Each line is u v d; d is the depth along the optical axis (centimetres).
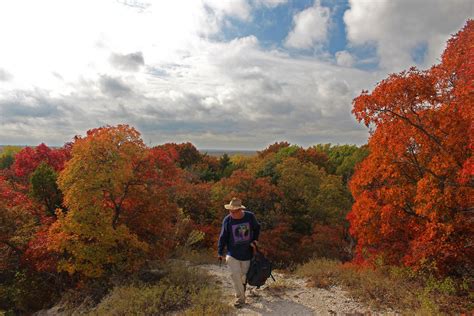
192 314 618
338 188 3809
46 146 2141
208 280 864
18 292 1220
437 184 994
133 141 1146
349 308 647
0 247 1320
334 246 2550
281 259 2281
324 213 3309
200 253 1466
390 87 1039
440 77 1037
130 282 906
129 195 1160
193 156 5603
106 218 1046
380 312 622
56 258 1194
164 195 1211
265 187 2739
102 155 1084
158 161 1224
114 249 1081
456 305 628
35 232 1320
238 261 649
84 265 1020
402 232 1123
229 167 5531
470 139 830
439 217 977
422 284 776
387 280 774
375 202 1182
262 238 2328
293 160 3875
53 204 1564
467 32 1082
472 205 956
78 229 1011
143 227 1180
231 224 654
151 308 677
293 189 3306
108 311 713
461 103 897
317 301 688
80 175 1048
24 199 1480
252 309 652
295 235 2655
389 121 1101
